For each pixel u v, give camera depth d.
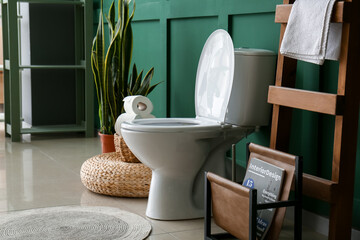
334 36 1.80
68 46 4.48
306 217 2.14
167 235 2.01
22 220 2.15
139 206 2.39
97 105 4.35
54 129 4.16
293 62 2.04
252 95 2.26
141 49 3.57
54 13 4.39
